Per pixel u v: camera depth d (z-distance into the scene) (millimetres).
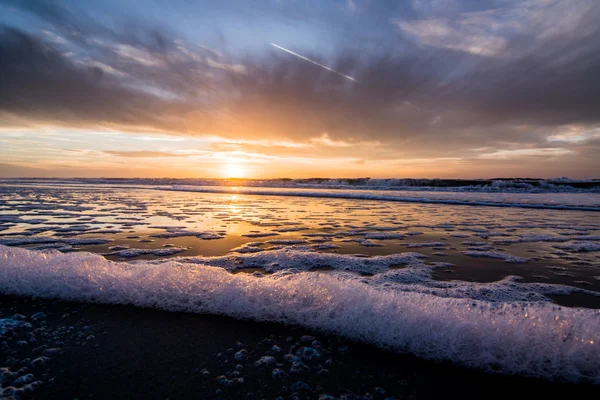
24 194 16281
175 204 11773
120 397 1501
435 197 15953
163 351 1900
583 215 9461
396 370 1746
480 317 1980
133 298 2533
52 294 2613
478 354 1803
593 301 2760
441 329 1939
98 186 25781
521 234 6180
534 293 2949
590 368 1671
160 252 4434
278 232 6172
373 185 30578
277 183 34000
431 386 1620
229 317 2314
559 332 1835
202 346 1956
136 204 11570
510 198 15508
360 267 3783
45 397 1484
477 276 3479
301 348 1934
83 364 1753
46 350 1879
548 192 20422
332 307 2234
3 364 1735
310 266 3781
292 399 1508
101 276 2744
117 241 5176
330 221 7781
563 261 4156
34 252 3201
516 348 1792
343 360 1832
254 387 1590
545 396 1553
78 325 2193
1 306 2457
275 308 2312
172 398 1502
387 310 2113
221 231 6211
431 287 3084
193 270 2795
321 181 36906
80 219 7645
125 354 1858
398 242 5340
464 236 5914
